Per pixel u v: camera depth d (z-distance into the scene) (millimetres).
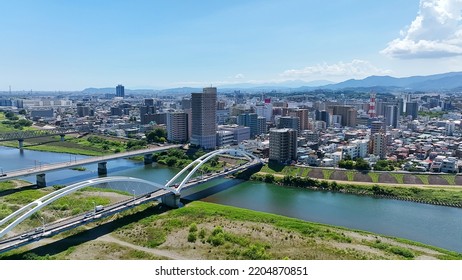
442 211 140500
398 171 185500
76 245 102500
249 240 106000
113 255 96125
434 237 116125
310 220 131750
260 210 143125
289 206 148000
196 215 128875
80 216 115812
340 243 105500
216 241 103438
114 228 115688
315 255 96750
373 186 165375
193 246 101938
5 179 164500
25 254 95125
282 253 97875
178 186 155500
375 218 133250
